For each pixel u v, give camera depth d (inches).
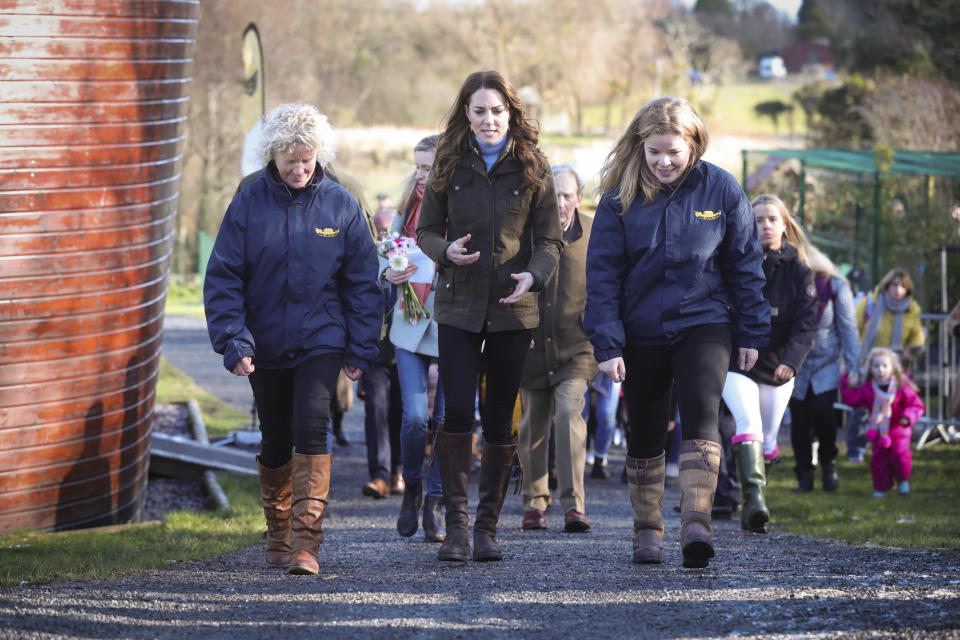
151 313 392.5
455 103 287.7
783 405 414.9
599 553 309.4
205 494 469.7
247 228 279.7
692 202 271.6
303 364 282.5
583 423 369.7
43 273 352.8
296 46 3073.3
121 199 369.1
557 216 292.4
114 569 287.3
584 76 3533.5
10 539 339.3
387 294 358.9
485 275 287.3
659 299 272.8
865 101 2117.4
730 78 3912.4
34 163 347.6
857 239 853.8
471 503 450.9
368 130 3341.5
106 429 379.9
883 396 492.7
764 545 329.7
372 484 458.6
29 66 344.5
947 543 315.6
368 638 213.2
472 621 223.3
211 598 248.5
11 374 351.6
